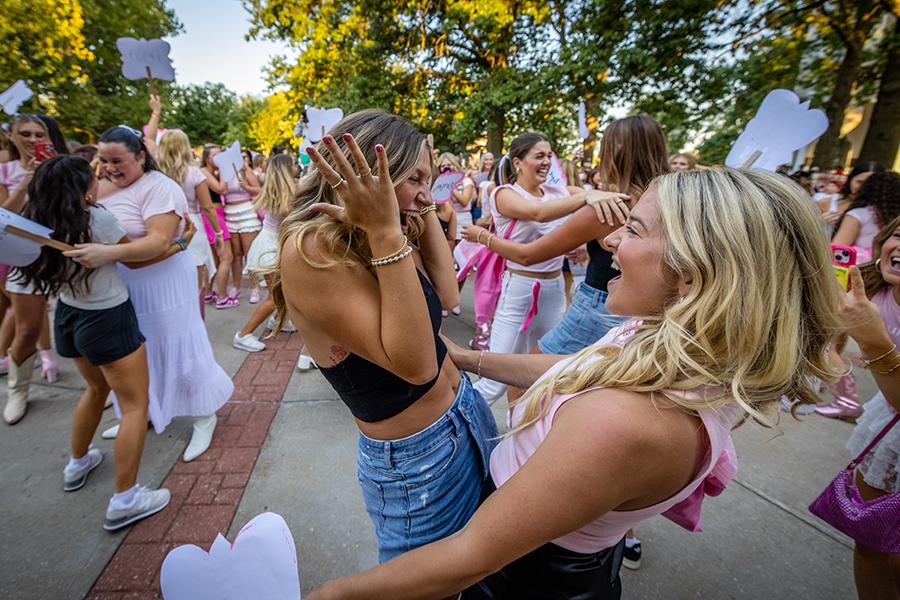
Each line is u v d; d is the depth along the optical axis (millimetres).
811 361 750
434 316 1090
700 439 680
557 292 2580
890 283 1660
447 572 676
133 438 1890
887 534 1254
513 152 2508
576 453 619
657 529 2053
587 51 7695
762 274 655
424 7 10031
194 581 709
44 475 2244
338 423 2775
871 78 7395
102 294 1763
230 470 2336
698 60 7637
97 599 1646
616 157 1771
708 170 759
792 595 1755
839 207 4109
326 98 12125
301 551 1900
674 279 753
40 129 2473
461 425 1109
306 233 840
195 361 2375
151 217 2035
